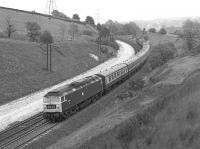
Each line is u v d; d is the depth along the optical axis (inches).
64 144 1007.0
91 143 863.1
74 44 3533.5
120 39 6136.8
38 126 1314.0
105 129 961.5
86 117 1405.0
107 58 3816.4
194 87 887.7
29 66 2378.2
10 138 1176.8
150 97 1273.4
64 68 2716.5
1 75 2038.6
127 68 2331.4
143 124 791.1
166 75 1764.3
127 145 730.2
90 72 2876.5
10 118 1486.2
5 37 2999.5
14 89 1952.5
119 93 1782.7
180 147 606.2
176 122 701.3
